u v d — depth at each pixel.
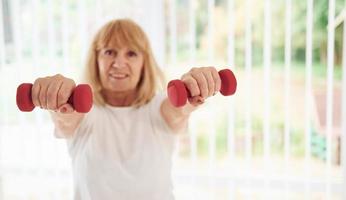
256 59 1.30
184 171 1.34
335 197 1.21
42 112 1.38
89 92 0.49
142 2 1.28
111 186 0.70
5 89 1.39
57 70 1.34
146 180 0.71
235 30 1.27
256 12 1.25
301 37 1.31
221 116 1.36
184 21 1.33
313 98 1.28
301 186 1.24
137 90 0.81
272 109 1.33
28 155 1.42
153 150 0.73
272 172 1.30
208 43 1.25
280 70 1.33
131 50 0.78
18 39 1.35
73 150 0.74
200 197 1.33
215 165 1.33
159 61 1.27
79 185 0.73
